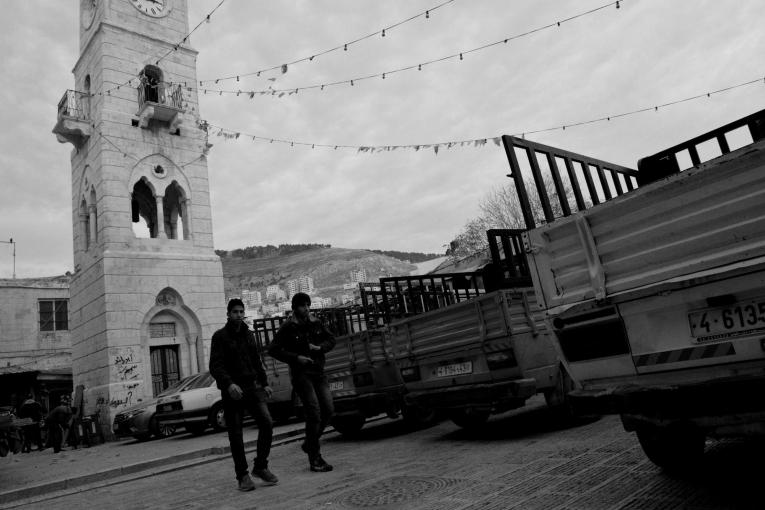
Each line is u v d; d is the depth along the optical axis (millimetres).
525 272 7324
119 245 19969
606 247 3475
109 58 21219
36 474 9789
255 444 9578
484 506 3859
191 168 22609
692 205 3035
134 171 20984
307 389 6277
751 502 3207
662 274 3184
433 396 7070
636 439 5391
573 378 3834
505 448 6016
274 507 4695
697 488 3609
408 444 7398
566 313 3697
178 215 24734
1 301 27844
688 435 3959
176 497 5809
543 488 4125
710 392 2914
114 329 19031
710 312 3051
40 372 26172
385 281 9102
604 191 6113
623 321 3455
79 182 22672
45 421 15680
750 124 4480
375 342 8695
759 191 2754
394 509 4098
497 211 29312
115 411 18328
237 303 6020
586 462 4766
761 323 2824
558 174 5160
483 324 6590
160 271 20547
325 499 4715
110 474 8469
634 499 3570
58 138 21875
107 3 21594
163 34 23172
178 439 13711
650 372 3365
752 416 2793
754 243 2797
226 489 5844
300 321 6555
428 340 7367
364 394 8547
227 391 5602
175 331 20828
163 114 21562
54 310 29406
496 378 6496
